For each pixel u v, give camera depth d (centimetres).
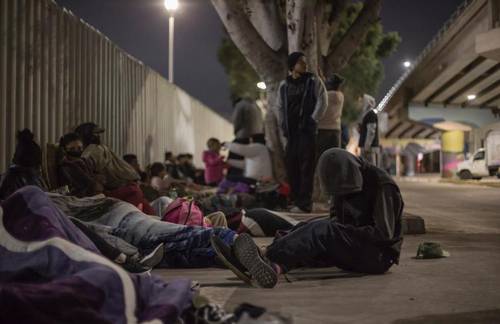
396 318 385
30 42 825
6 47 761
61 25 930
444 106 4575
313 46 1075
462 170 3362
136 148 1420
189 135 2252
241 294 459
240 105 1255
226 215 753
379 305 420
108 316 323
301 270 557
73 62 981
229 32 1165
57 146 707
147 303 348
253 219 750
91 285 323
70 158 702
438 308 410
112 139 1211
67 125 955
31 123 828
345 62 1226
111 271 339
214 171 1566
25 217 390
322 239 505
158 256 529
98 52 1115
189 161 1727
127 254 545
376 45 3669
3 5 752
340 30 3259
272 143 1148
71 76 975
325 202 1074
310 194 957
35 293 304
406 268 566
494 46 2444
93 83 1085
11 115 772
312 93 937
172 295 351
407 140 5969
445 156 3869
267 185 1023
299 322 376
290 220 758
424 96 4369
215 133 3162
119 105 1264
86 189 685
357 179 519
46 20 877
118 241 554
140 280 359
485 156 3184
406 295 451
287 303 428
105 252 468
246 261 470
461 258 626
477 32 2869
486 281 503
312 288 479
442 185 2853
